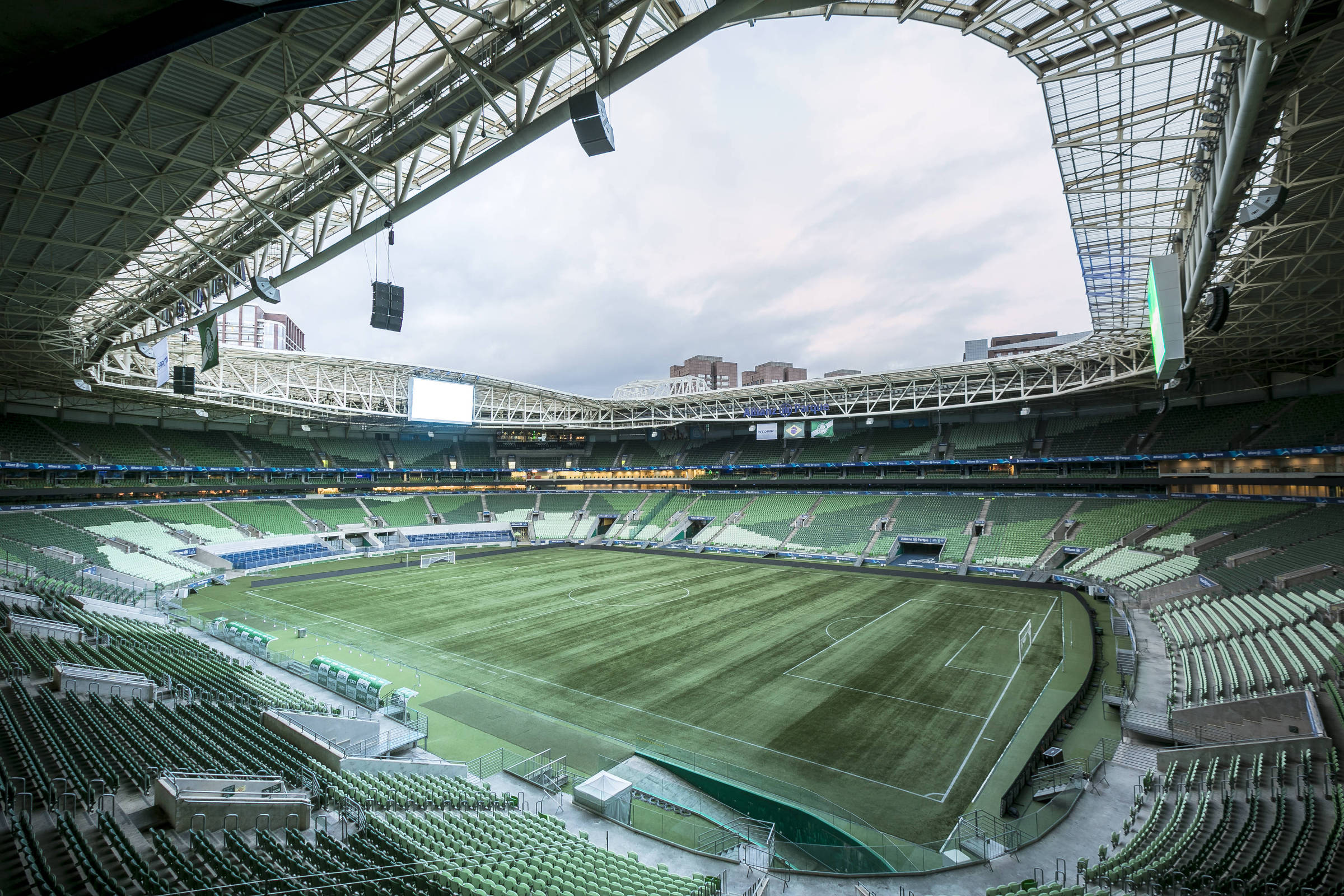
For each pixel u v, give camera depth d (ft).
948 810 59.47
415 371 201.36
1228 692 74.79
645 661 102.06
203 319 92.79
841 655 104.42
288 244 78.07
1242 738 65.62
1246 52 44.29
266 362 173.88
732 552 222.48
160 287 96.78
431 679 94.17
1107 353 148.05
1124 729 74.49
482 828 49.47
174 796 42.70
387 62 55.88
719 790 63.72
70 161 59.62
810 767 67.67
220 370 166.09
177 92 52.80
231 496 221.46
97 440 193.16
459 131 64.85
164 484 202.69
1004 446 209.67
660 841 52.60
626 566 195.42
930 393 197.88
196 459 212.23
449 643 112.06
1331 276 87.61
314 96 57.82
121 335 117.50
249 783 49.01
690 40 39.29
